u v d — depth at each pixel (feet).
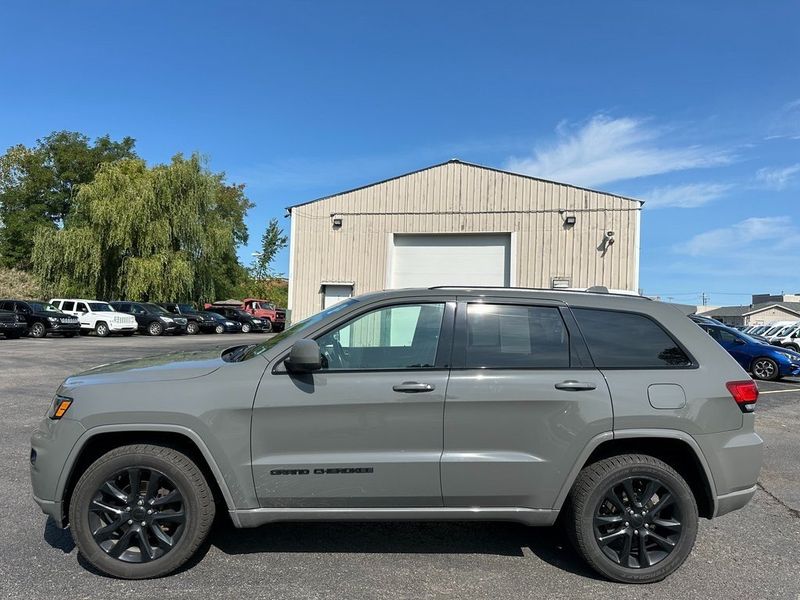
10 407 27.25
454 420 10.95
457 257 58.65
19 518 13.79
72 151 153.79
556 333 11.66
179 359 12.84
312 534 13.20
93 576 11.01
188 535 10.96
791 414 30.48
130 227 102.99
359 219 60.23
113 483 10.98
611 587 11.00
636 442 11.70
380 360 11.49
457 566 11.76
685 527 11.19
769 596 10.76
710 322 50.37
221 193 178.60
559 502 11.09
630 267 54.65
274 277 228.63
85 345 69.15
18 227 148.66
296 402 10.85
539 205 56.65
